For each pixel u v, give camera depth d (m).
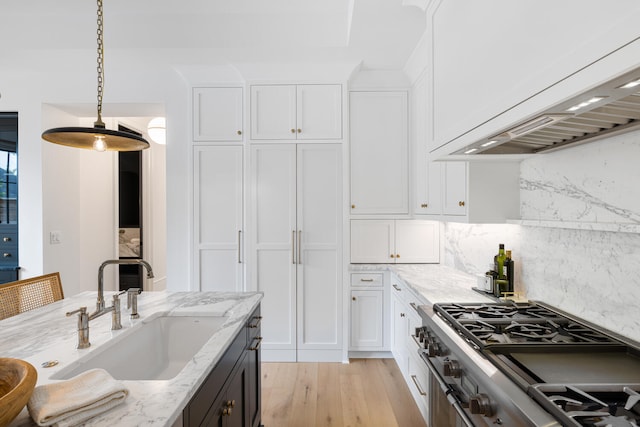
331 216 3.05
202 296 2.01
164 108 3.27
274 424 2.16
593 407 0.82
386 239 3.10
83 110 3.36
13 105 3.15
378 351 3.13
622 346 1.20
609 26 0.68
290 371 2.88
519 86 0.99
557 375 1.03
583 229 1.45
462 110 1.42
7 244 3.22
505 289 1.93
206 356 1.15
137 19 2.69
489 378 1.04
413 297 2.29
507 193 2.02
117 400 0.84
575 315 1.56
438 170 2.49
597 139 1.40
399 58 2.85
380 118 3.09
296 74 3.01
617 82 0.72
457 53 1.47
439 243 3.11
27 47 2.70
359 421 2.20
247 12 2.67
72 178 3.58
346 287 3.04
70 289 3.55
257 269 3.05
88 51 2.75
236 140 3.06
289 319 3.06
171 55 2.83
